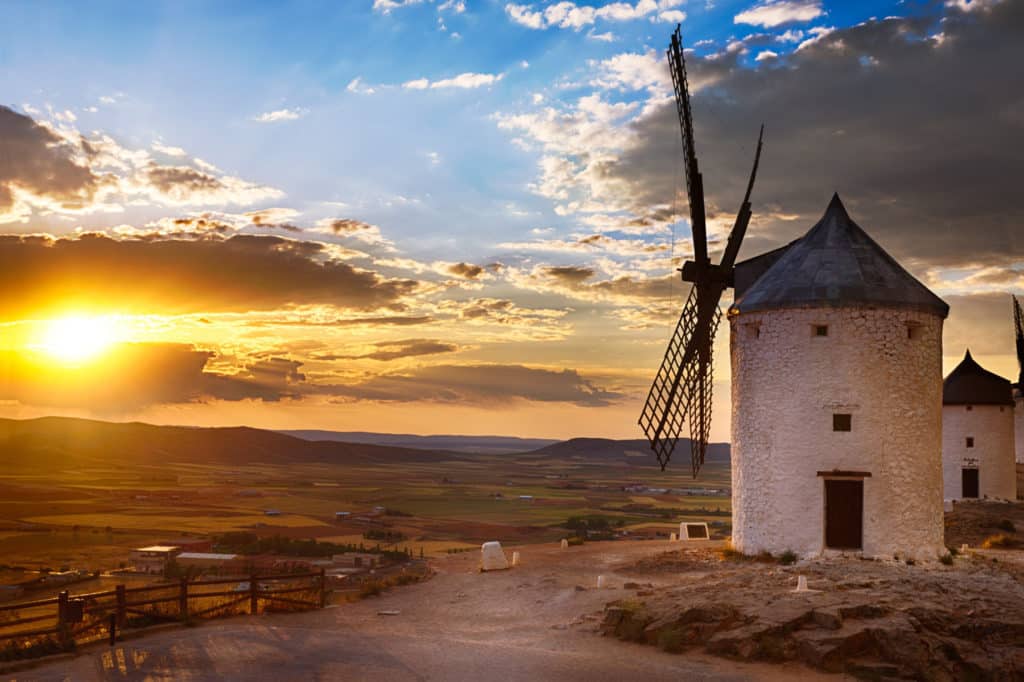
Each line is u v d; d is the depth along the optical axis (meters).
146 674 17.53
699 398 40.19
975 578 26.36
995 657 19.61
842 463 30.48
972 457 58.62
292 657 19.47
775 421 31.58
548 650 20.84
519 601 27.97
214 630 22.64
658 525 136.25
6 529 125.69
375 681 17.50
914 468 30.62
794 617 20.34
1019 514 49.97
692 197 39.19
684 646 20.72
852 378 30.64
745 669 18.86
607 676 18.16
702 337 39.50
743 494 32.66
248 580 26.05
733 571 28.89
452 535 125.38
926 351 31.48
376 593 30.25
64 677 17.20
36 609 47.25
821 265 31.80
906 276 32.47
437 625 24.97
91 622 21.92
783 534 31.03
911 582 24.34
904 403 30.77
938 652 19.45
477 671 18.50
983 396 58.66
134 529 129.38
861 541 30.22
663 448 39.78
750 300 32.72
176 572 65.81
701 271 39.22
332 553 85.75
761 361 32.19
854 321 30.80
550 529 134.50
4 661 18.45
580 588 28.52
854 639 19.39
